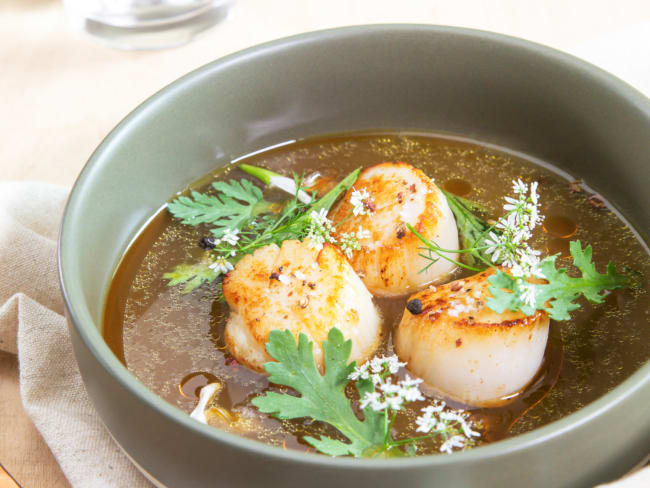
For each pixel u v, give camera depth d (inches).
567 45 18.7
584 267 12.4
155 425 10.6
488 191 14.6
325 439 10.8
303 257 12.6
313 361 11.3
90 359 11.1
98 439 12.8
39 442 13.4
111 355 10.9
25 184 16.0
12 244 14.8
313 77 15.3
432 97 15.5
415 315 12.1
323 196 14.4
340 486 9.9
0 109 18.5
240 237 13.9
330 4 20.4
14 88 19.0
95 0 20.6
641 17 19.4
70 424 13.0
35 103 18.7
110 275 13.6
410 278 13.0
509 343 11.6
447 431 11.1
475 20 19.6
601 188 14.5
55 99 18.7
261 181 14.9
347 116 15.7
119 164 13.7
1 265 14.7
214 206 14.3
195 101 14.6
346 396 11.7
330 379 11.2
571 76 14.4
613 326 12.5
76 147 17.8
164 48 19.7
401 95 15.6
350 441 11.4
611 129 14.1
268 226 13.9
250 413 11.8
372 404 10.9
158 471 11.2
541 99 14.8
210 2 20.4
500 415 11.7
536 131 15.1
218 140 15.1
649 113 13.6
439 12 19.9
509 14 19.7
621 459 10.8
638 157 13.8
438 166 15.1
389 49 15.2
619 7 19.7
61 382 13.4
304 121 15.6
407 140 15.6
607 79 14.1
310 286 12.3
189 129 14.6
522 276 11.7
